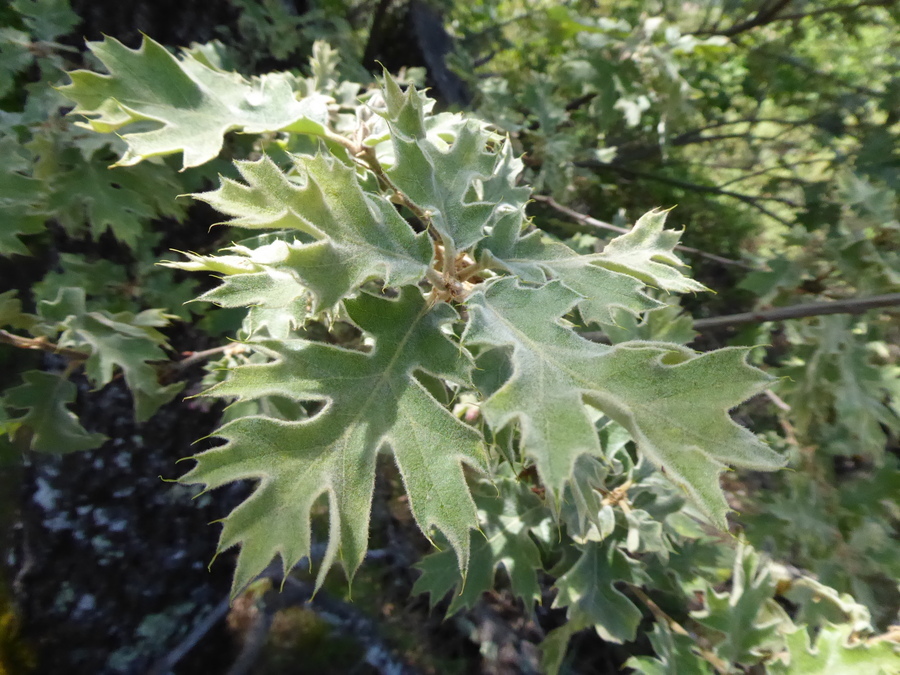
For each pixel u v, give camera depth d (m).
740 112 0.96
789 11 0.79
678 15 0.79
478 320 0.19
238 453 0.17
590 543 0.42
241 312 0.49
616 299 0.23
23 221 0.37
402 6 0.75
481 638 0.60
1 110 0.42
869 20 0.78
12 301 0.37
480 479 0.41
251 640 0.57
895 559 0.44
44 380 0.41
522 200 0.28
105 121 0.24
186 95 0.25
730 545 0.51
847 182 0.49
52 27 0.42
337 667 0.56
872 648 0.33
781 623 0.41
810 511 0.47
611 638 0.40
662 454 0.16
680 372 0.17
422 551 0.66
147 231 0.50
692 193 0.97
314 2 0.69
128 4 0.48
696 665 0.41
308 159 0.18
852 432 0.47
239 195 0.17
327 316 0.20
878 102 0.80
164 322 0.41
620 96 0.54
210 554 0.60
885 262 0.45
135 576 0.56
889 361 0.54
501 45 0.87
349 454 0.18
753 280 0.50
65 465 0.52
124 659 0.55
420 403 0.19
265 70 0.58
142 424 0.54
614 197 0.93
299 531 0.17
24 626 0.53
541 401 0.17
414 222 0.37
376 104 0.30
